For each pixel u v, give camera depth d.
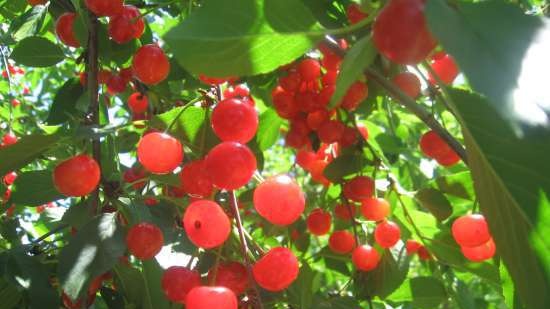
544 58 0.21
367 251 0.43
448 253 0.44
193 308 0.29
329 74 0.41
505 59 0.21
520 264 0.27
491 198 0.27
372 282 0.47
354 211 0.47
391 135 0.53
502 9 0.22
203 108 0.35
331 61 0.38
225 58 0.25
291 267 0.31
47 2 0.46
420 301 0.49
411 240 0.48
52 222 0.49
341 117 0.44
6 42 0.49
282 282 0.31
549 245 0.26
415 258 0.85
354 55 0.25
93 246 0.32
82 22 0.40
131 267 0.38
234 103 0.32
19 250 0.35
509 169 0.25
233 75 0.26
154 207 0.39
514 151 0.25
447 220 0.47
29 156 0.34
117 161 0.42
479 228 0.34
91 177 0.33
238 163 0.30
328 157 0.49
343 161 0.44
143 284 0.37
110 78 0.44
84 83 0.42
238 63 0.26
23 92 0.89
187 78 0.44
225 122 0.31
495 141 0.25
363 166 0.46
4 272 0.34
